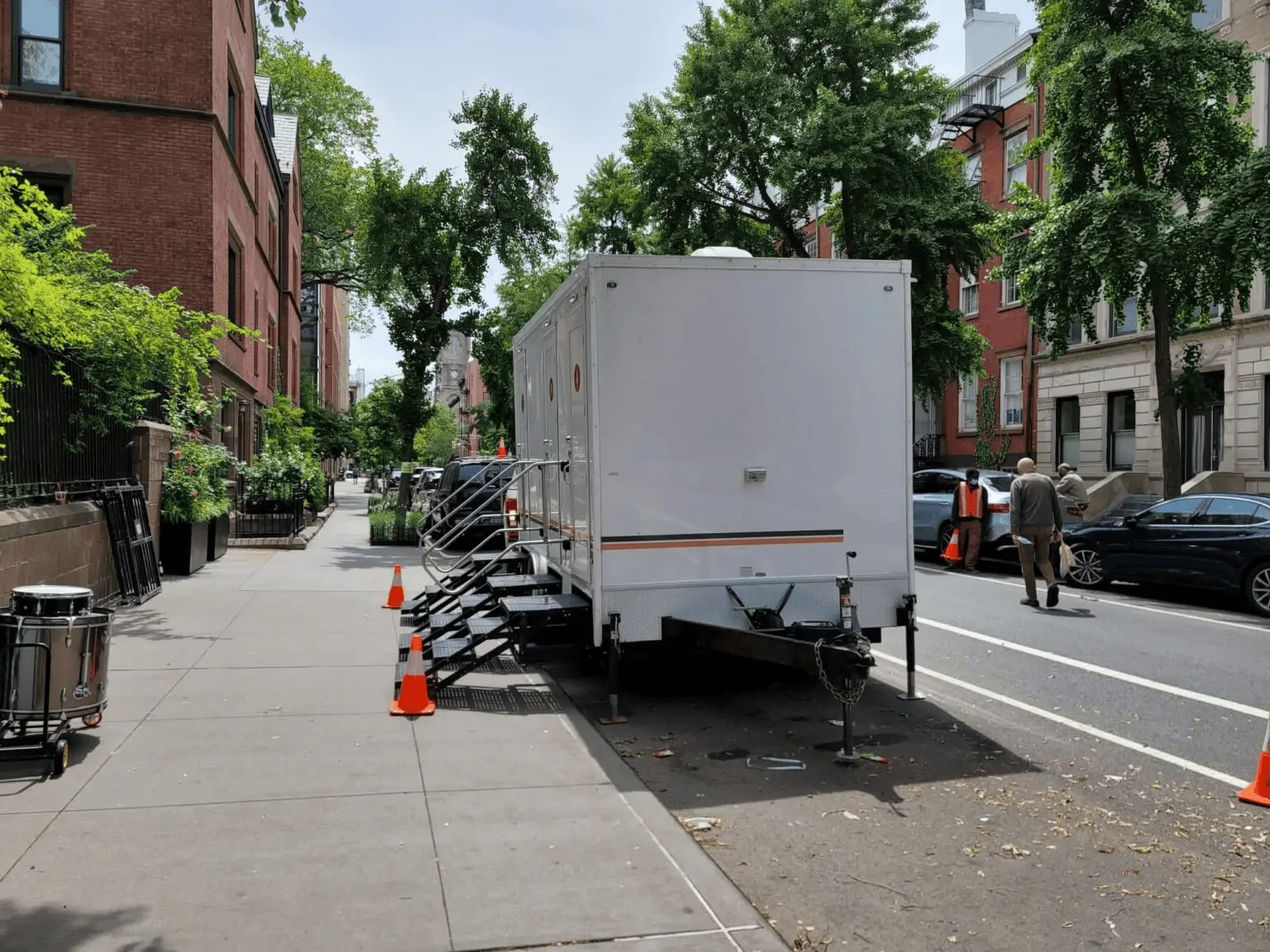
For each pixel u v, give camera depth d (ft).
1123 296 57.36
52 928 11.70
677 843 14.78
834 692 19.30
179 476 46.96
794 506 23.40
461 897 12.75
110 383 36.60
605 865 13.84
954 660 29.22
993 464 95.04
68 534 31.53
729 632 21.71
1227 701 24.35
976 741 20.93
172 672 25.79
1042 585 47.85
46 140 55.21
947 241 77.10
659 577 22.63
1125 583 47.70
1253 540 38.40
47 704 17.38
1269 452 68.39
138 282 56.49
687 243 83.61
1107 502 77.05
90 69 55.77
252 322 80.43
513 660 29.48
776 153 79.66
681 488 22.74
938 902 13.11
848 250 80.48
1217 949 11.91
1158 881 13.83
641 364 22.49
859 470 23.84
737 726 22.27
